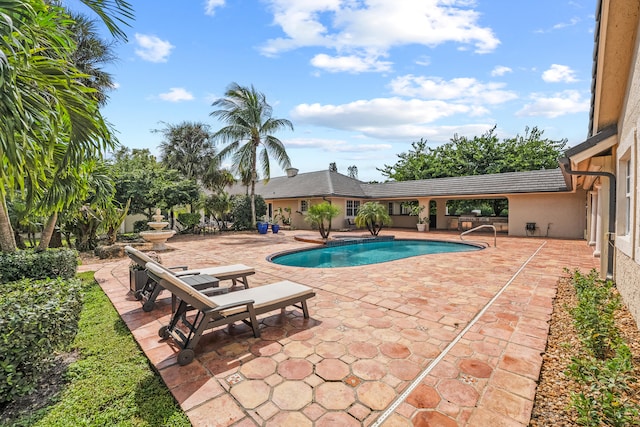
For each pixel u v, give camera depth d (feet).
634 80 13.64
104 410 8.43
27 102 10.72
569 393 8.84
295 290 14.70
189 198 61.26
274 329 13.65
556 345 12.00
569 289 19.90
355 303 17.26
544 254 35.06
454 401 8.61
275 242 50.98
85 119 12.83
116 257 34.01
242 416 8.09
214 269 19.56
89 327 14.12
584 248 39.96
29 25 10.28
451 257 33.17
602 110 17.84
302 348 11.84
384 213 53.72
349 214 79.41
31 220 29.32
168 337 12.76
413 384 9.43
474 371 10.11
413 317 15.05
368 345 12.06
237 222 75.31
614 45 14.26
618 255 18.03
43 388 9.55
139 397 8.96
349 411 8.25
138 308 16.58
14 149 9.38
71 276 20.80
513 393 8.93
